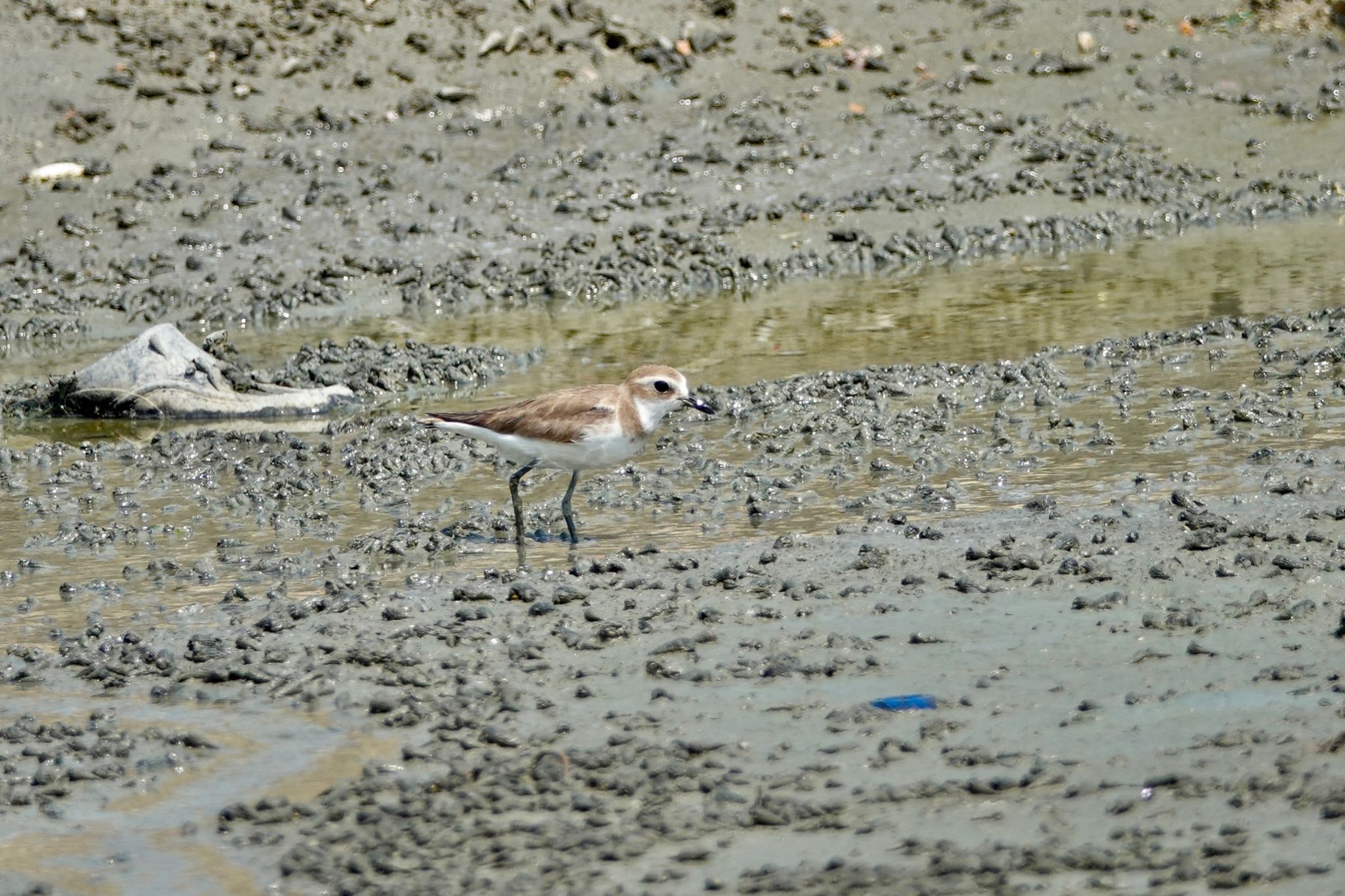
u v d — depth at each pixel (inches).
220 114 959.0
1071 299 786.2
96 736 346.9
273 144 944.9
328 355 727.7
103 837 303.4
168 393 679.7
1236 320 702.5
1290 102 1047.6
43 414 695.1
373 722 347.3
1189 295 775.1
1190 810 278.2
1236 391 598.5
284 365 729.6
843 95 1036.5
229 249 864.3
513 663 371.9
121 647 397.4
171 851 296.7
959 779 299.1
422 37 1027.9
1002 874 261.4
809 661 361.4
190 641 395.5
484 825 293.9
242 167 925.2
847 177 965.2
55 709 364.5
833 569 424.2
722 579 416.8
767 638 378.0
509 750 327.3
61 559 483.8
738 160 968.3
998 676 346.6
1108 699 329.7
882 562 425.4
